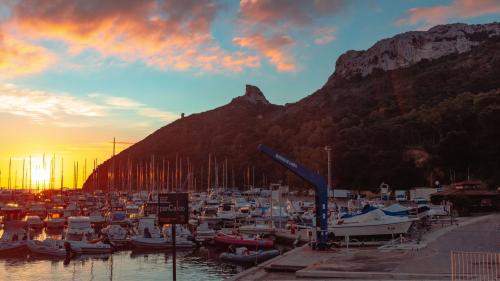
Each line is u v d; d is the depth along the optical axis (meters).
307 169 36.41
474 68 195.25
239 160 184.38
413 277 23.89
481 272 24.16
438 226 50.34
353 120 171.12
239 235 56.22
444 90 179.25
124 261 50.22
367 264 28.16
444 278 23.34
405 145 134.75
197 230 59.78
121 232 59.41
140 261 50.19
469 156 114.88
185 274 43.19
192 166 192.88
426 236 41.19
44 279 41.97
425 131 135.62
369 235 41.88
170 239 56.62
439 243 36.31
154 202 97.06
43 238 66.62
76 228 60.31
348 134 147.75
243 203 98.69
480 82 173.25
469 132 120.81
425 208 52.06
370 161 128.25
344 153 132.25
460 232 43.03
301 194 135.50
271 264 29.73
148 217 69.75
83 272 44.88
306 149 152.62
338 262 29.36
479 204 70.56
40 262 49.72
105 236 58.78
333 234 42.16
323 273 25.81
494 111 114.25
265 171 170.50
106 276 42.97
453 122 129.75
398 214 45.16
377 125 149.12
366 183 125.62
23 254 53.19
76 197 130.62
